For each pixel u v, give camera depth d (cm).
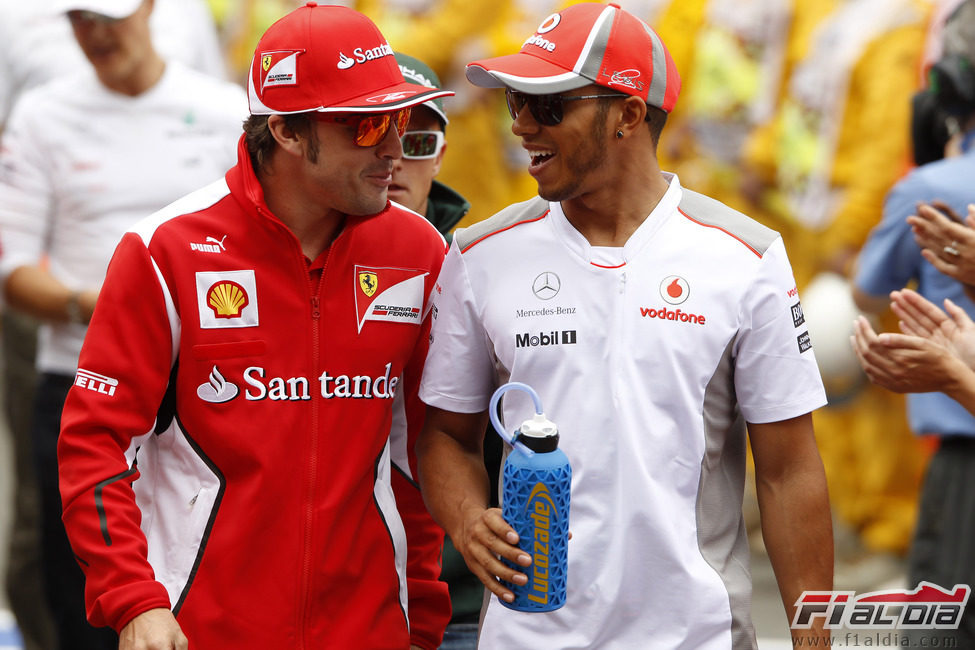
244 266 1093
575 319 1078
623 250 1080
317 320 1104
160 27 1975
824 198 2366
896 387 1292
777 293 1075
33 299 1652
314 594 1094
